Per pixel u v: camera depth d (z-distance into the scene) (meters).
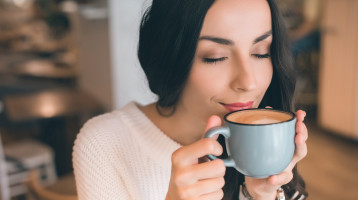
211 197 0.54
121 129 0.88
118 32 2.94
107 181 0.83
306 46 4.79
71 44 4.88
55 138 3.51
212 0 0.60
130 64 2.96
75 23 4.02
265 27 0.63
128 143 0.86
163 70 0.70
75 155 0.85
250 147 0.51
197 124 0.82
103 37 3.12
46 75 4.57
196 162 0.55
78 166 0.84
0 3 7.06
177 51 0.65
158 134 0.85
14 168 2.48
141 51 0.78
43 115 2.76
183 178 0.52
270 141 0.50
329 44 4.11
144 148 0.85
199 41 0.62
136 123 0.88
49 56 5.86
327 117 4.26
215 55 0.63
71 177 1.82
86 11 3.18
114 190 0.84
